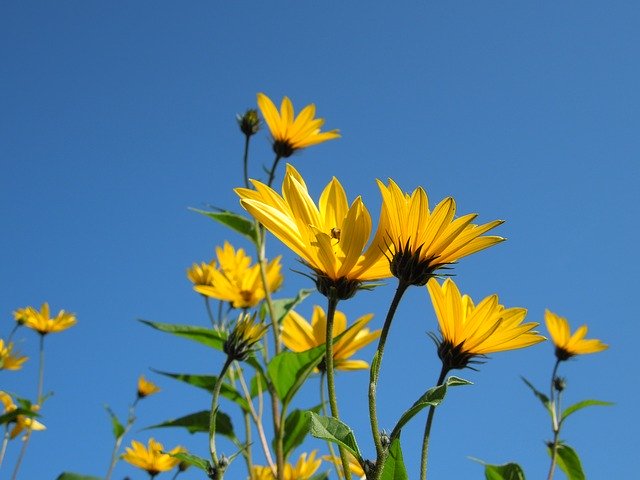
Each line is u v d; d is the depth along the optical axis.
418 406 0.56
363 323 0.81
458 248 0.59
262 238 0.98
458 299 0.65
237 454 0.68
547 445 1.10
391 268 0.59
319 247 0.60
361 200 0.61
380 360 0.58
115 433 1.29
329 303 0.61
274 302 0.95
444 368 0.65
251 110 1.13
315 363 0.80
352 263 0.61
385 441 0.57
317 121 1.16
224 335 0.88
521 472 0.81
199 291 1.00
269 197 0.62
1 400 1.34
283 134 1.15
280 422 0.81
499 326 0.65
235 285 1.00
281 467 0.81
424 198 0.59
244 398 0.88
